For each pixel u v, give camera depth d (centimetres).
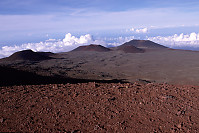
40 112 605
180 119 525
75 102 687
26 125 518
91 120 541
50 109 625
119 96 740
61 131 483
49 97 752
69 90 859
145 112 581
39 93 821
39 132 480
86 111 604
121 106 636
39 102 698
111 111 597
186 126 484
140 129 484
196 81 4981
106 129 489
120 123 516
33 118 563
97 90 841
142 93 767
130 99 699
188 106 608
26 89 909
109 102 673
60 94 791
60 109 626
